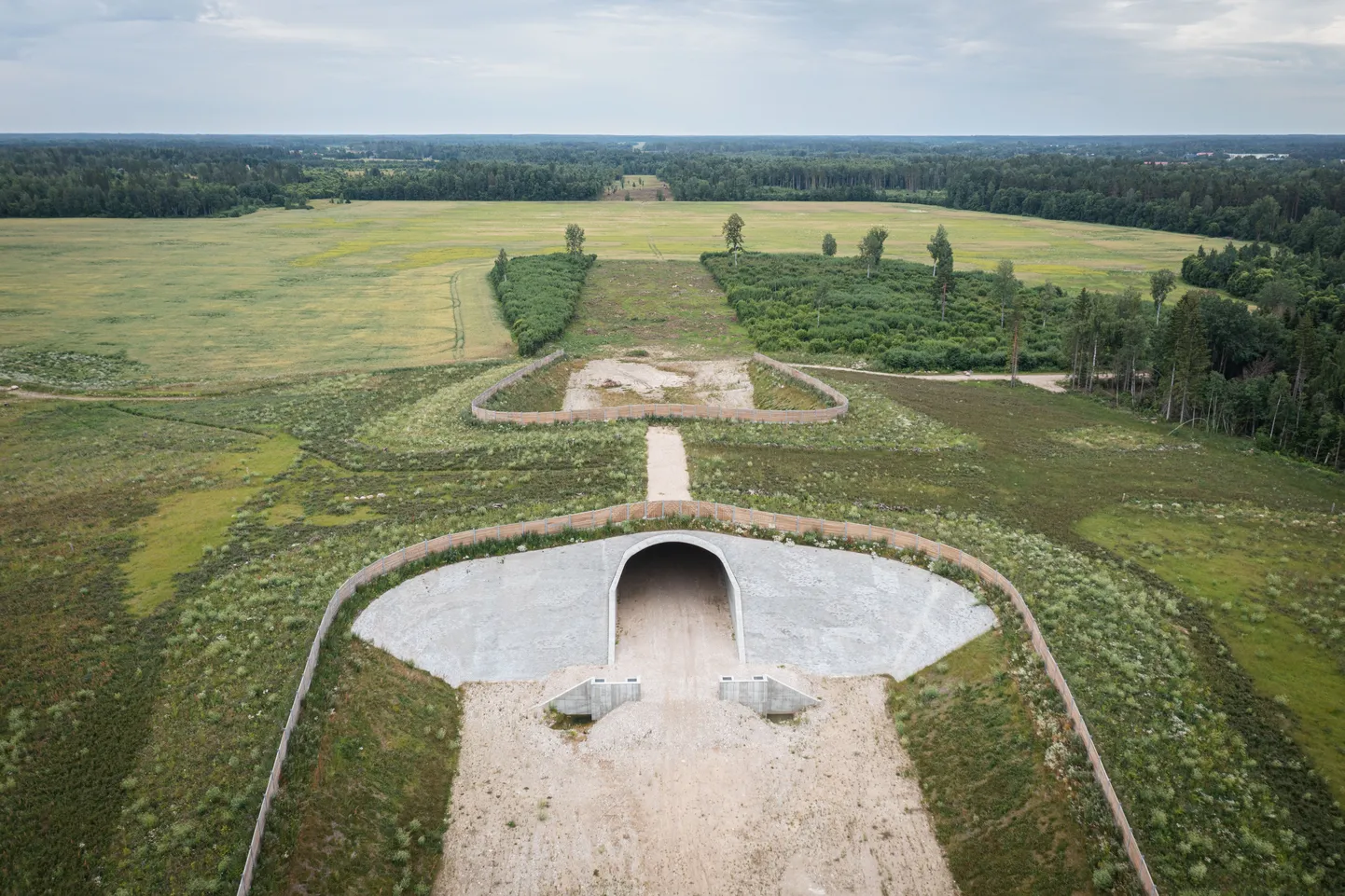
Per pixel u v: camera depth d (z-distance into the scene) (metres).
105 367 122.25
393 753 48.50
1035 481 83.31
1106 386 120.25
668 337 142.75
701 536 65.69
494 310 160.75
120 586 60.75
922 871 43.50
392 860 42.88
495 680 55.81
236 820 40.94
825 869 43.88
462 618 58.84
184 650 52.91
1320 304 144.50
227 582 60.53
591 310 161.38
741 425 93.56
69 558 64.88
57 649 53.12
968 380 122.12
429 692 53.97
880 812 46.91
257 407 103.94
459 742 51.28
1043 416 105.44
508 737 51.88
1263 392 102.38
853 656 57.38
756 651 57.62
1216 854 40.12
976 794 46.34
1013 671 52.62
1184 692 50.81
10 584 61.06
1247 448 97.06
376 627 56.38
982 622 57.34
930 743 50.47
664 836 45.78
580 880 43.31
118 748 45.25
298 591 58.88
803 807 47.44
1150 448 95.56
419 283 184.62
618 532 66.38
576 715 54.31
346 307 162.88
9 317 147.88
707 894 42.72
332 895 39.94
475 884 42.91
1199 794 43.34
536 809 47.19
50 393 110.31
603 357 128.50
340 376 119.25
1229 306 119.81
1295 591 63.16
